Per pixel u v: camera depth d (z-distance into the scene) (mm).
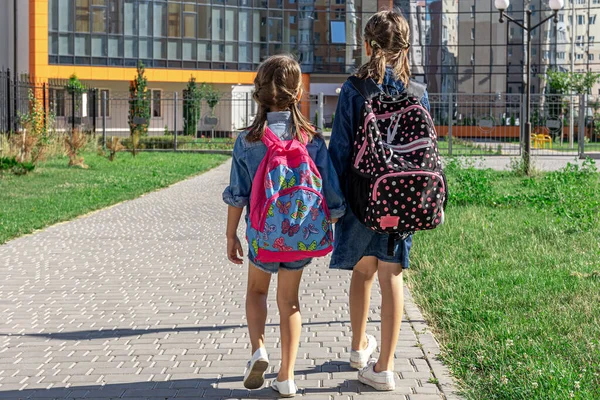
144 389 5047
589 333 5832
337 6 57000
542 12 56219
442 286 7648
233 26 53781
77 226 13305
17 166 22250
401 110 4660
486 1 56594
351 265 4887
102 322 6852
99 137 37031
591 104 41156
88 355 5848
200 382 5164
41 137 27984
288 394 4789
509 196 15062
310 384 5035
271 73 4738
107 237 12062
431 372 5207
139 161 29891
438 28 57281
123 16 50062
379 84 4762
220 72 53281
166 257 10273
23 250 10789
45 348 6047
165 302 7637
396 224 4488
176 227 13219
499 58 56750
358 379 5039
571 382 4668
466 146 39469
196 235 12289
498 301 6895
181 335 6383
